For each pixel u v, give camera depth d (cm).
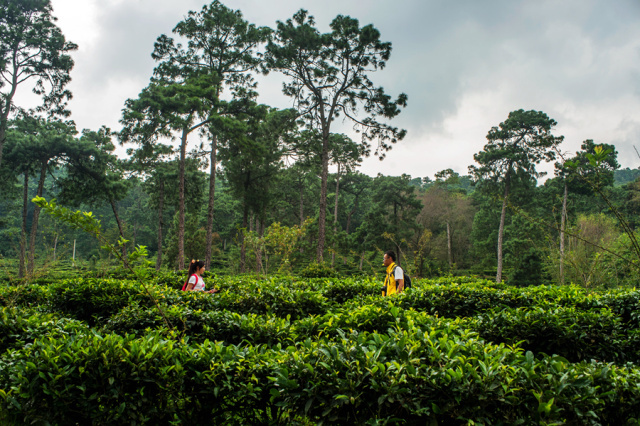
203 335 489
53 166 3503
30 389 311
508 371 285
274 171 3588
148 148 2561
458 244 5016
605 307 621
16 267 2395
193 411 324
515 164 3788
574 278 1148
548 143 3172
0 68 2522
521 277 3800
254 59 2852
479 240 4906
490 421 270
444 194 5044
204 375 320
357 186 5919
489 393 271
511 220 4584
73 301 783
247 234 1695
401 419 275
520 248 3844
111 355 327
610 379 293
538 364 295
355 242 4397
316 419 290
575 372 289
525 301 722
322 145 2936
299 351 334
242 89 2825
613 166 3250
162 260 4316
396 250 4444
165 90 2412
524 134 3806
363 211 6938
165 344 353
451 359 303
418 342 318
